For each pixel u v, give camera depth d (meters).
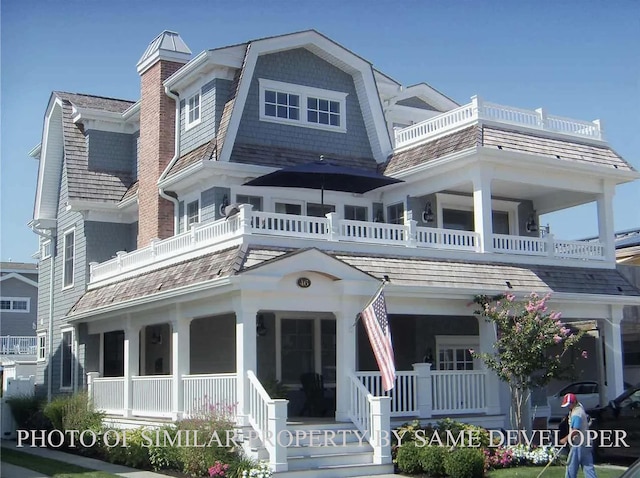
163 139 27.19
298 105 26.38
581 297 23.50
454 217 26.78
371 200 26.61
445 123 25.19
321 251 19.23
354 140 27.30
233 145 24.50
